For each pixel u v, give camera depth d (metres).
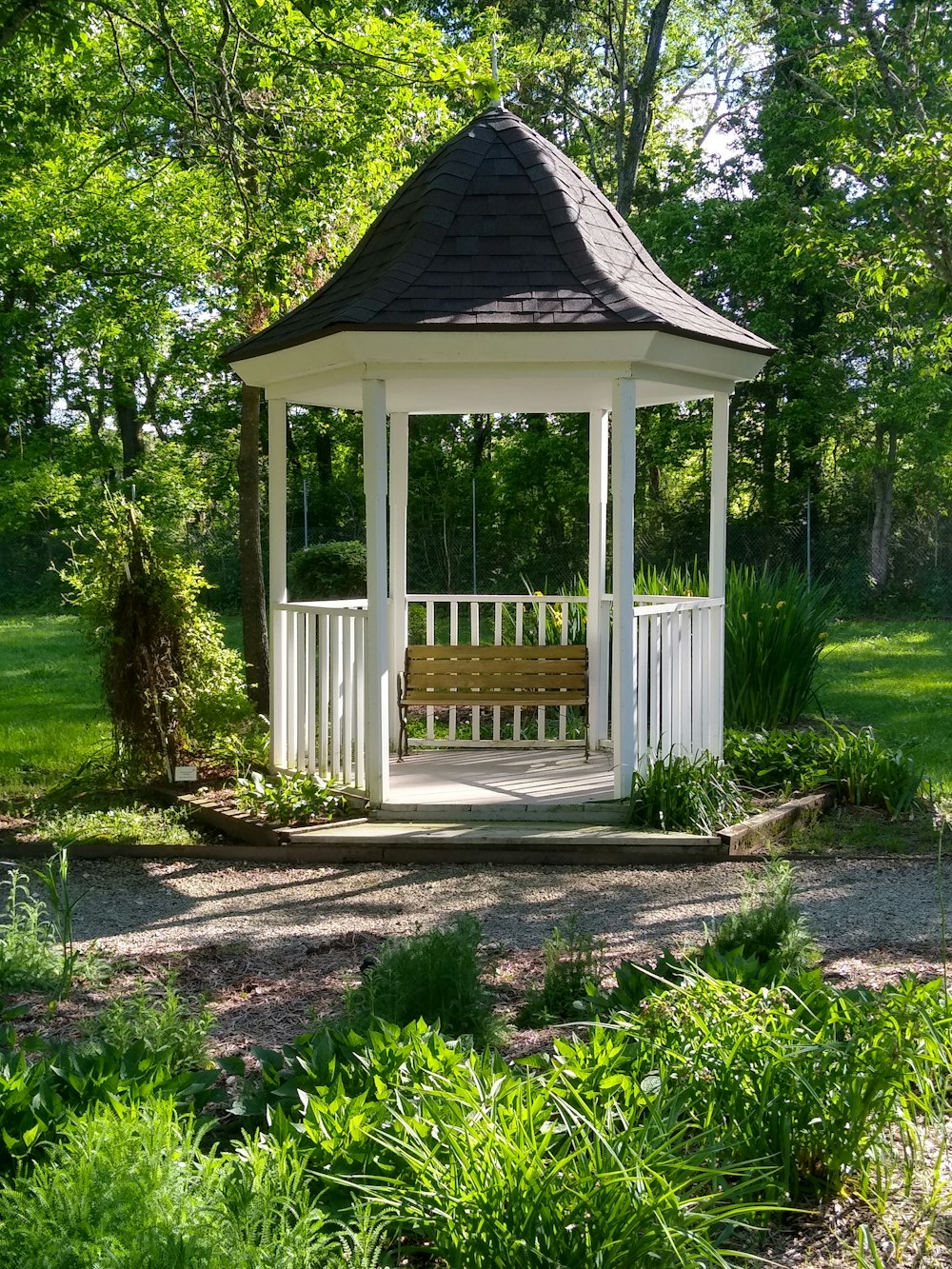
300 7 6.90
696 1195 2.77
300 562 21.55
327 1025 3.85
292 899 6.50
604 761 9.31
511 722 11.12
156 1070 3.18
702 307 8.34
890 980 4.71
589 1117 2.60
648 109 27.11
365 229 10.82
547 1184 2.36
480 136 8.17
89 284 17.64
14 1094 2.95
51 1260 2.10
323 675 8.26
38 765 10.05
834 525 24.98
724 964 3.77
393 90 10.05
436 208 7.70
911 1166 2.81
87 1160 2.33
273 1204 2.32
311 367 7.70
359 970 5.09
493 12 21.72
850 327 25.22
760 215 25.17
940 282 10.81
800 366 25.72
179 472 26.36
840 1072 2.92
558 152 8.34
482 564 24.61
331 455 32.38
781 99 24.72
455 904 6.32
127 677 8.70
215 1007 4.65
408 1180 2.60
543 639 9.87
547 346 7.11
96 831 7.64
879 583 24.95
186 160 9.40
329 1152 2.70
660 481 30.20
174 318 18.58
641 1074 3.01
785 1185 2.78
